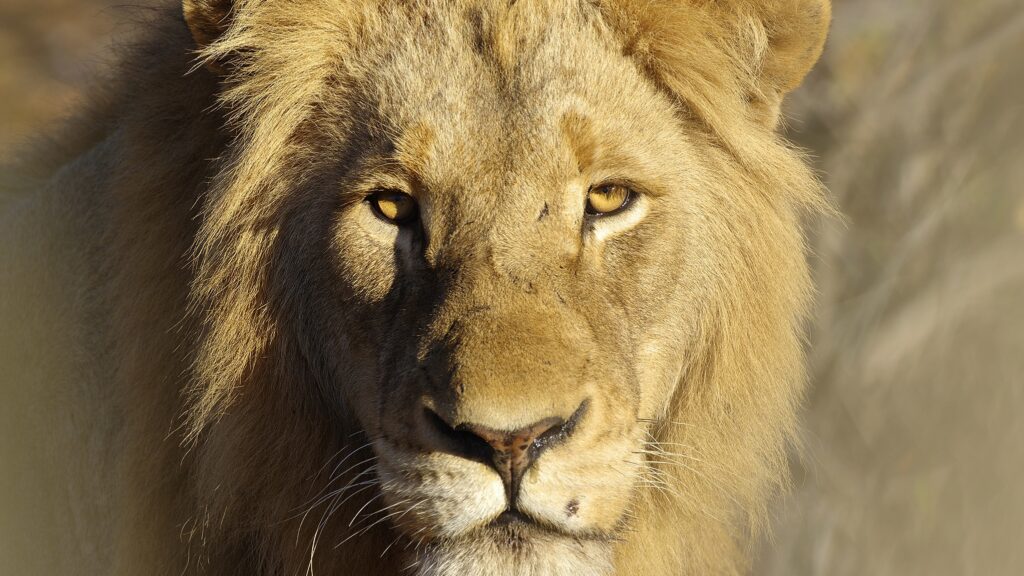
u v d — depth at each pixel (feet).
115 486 26.76
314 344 25.58
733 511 28.50
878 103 42.04
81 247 27.99
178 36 27.12
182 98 26.61
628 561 26.55
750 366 27.04
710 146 26.32
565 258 23.65
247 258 25.39
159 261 26.40
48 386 27.89
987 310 40.75
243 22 25.25
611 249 24.58
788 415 27.89
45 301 28.35
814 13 26.50
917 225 40.98
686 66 25.52
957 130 41.55
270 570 26.25
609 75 24.86
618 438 23.15
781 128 28.86
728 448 27.20
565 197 23.90
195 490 26.03
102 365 27.12
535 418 21.65
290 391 25.82
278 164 25.43
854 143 42.01
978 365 40.50
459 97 24.04
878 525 39.65
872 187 41.98
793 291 27.30
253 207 25.40
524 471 22.03
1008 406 40.27
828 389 40.37
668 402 26.20
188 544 26.21
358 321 24.43
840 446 40.19
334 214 24.62
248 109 25.52
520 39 24.38
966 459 40.14
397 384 23.12
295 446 25.90
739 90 26.55
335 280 24.71
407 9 25.13
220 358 25.21
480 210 23.54
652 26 25.31
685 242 25.55
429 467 22.39
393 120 24.17
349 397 25.05
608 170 24.36
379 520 24.16
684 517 27.07
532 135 23.85
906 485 39.96
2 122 61.57
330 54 25.39
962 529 39.73
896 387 40.50
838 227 41.42
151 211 26.40
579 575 22.75
